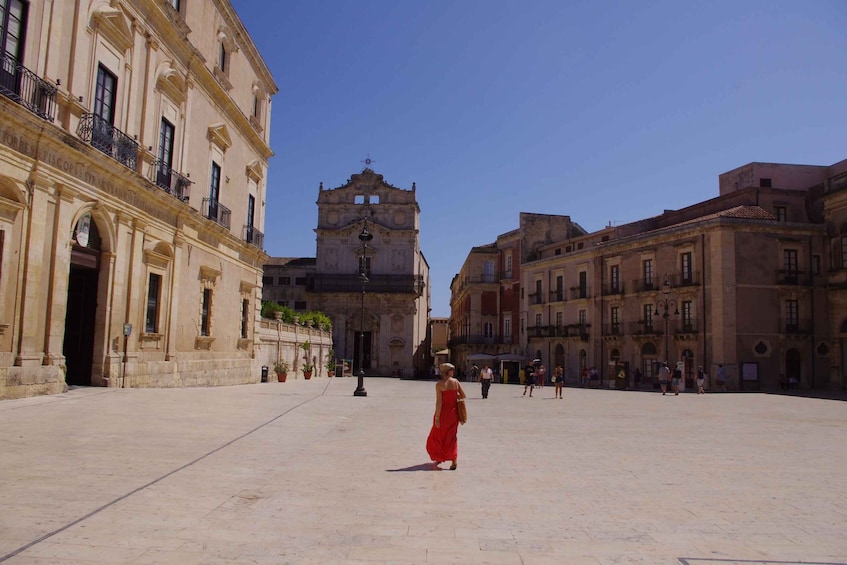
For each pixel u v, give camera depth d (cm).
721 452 1112
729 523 614
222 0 2588
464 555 501
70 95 1531
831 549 533
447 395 898
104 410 1317
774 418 1866
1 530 518
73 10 1561
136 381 1933
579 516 633
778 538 564
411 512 634
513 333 6681
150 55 1970
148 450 908
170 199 2098
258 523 575
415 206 6612
